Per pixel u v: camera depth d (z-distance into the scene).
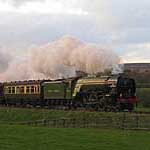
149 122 52.50
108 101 67.25
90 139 44.97
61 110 67.56
